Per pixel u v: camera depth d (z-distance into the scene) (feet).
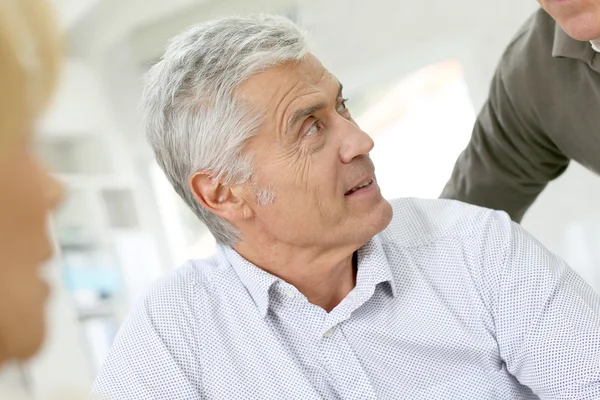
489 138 5.38
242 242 3.98
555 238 10.61
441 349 3.92
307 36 3.77
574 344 3.74
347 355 3.87
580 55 4.39
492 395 3.94
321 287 4.03
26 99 1.06
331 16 11.54
